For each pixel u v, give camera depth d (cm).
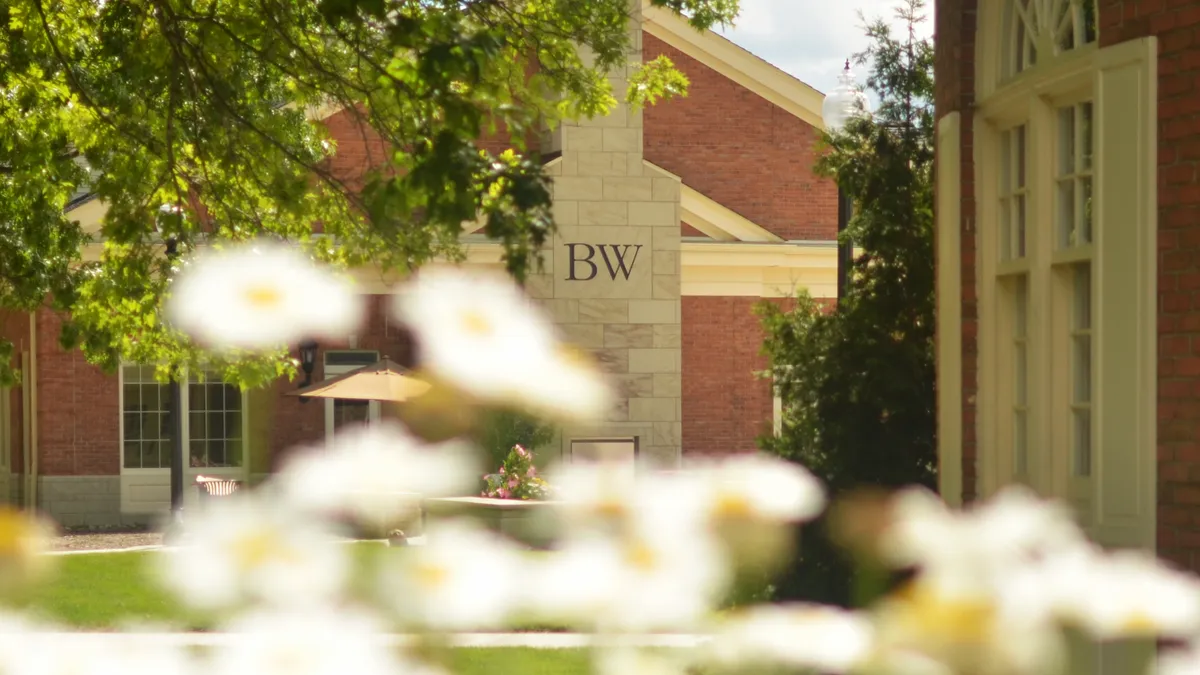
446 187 858
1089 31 935
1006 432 1067
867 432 1451
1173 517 817
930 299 1530
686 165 3662
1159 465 829
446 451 125
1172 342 822
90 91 1582
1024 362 1061
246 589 123
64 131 1631
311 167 1409
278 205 1513
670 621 126
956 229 1095
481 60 897
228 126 1458
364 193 929
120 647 127
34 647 125
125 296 1650
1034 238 991
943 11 1139
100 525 3100
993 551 125
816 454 1468
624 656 126
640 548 127
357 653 119
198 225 1584
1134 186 848
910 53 1634
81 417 3123
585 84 1530
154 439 3158
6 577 125
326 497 125
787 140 3703
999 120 1072
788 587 1064
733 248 3456
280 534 124
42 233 1709
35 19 1557
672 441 3147
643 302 3153
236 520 125
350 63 1459
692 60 3669
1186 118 816
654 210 3161
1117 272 858
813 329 1548
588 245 3136
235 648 120
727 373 3469
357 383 2522
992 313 1072
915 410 1452
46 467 3106
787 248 3484
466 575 122
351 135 3234
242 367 1680
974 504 1079
